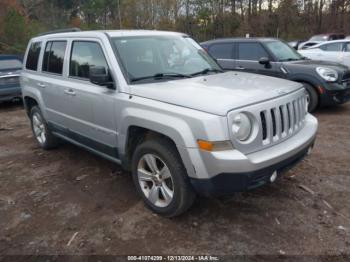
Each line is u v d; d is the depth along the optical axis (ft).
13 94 32.55
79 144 16.15
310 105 25.46
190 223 11.59
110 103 12.78
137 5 135.44
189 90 11.32
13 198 14.03
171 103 10.85
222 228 11.23
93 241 10.97
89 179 15.38
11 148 20.58
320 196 12.94
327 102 24.84
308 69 24.99
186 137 10.16
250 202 12.66
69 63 15.48
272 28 108.06
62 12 137.18
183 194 11.02
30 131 24.44
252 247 10.28
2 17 72.18
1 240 11.29
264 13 111.04
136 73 12.85
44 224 12.06
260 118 10.41
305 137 12.03
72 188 14.60
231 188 10.03
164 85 12.12
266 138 10.69
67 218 12.34
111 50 13.15
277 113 10.94
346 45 40.01
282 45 28.86
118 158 13.57
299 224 11.26
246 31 109.19
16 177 16.10
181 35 16.29
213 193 10.36
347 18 103.81
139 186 12.56
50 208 13.08
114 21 144.05
